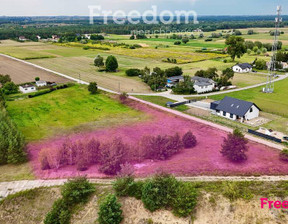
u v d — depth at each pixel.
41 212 37.25
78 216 35.22
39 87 100.81
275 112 71.19
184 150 51.94
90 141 50.72
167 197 33.53
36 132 62.59
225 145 47.31
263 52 179.38
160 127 63.25
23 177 45.47
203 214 32.31
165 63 150.12
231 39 148.38
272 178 40.16
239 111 65.31
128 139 57.19
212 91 94.06
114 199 33.38
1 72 130.25
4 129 52.84
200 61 154.62
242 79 111.62
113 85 104.50
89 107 79.38
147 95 90.00
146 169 45.22
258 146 51.28
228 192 33.56
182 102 79.75
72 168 48.22
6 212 37.91
